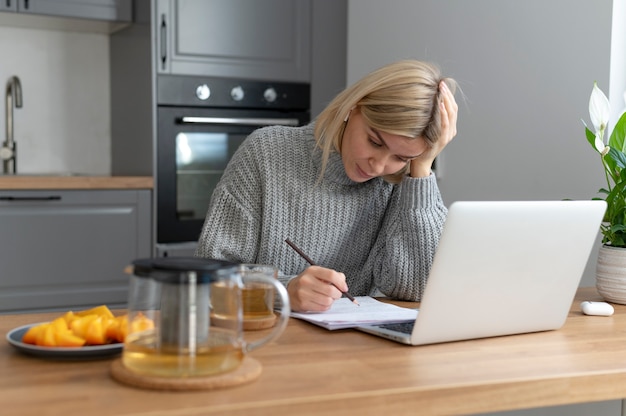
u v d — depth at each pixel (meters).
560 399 1.20
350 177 1.82
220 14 3.83
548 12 2.87
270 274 1.46
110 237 3.61
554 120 2.84
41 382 1.07
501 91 3.08
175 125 3.73
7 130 3.94
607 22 2.65
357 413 1.05
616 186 1.93
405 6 3.58
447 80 1.77
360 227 2.02
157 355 1.05
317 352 1.29
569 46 2.79
